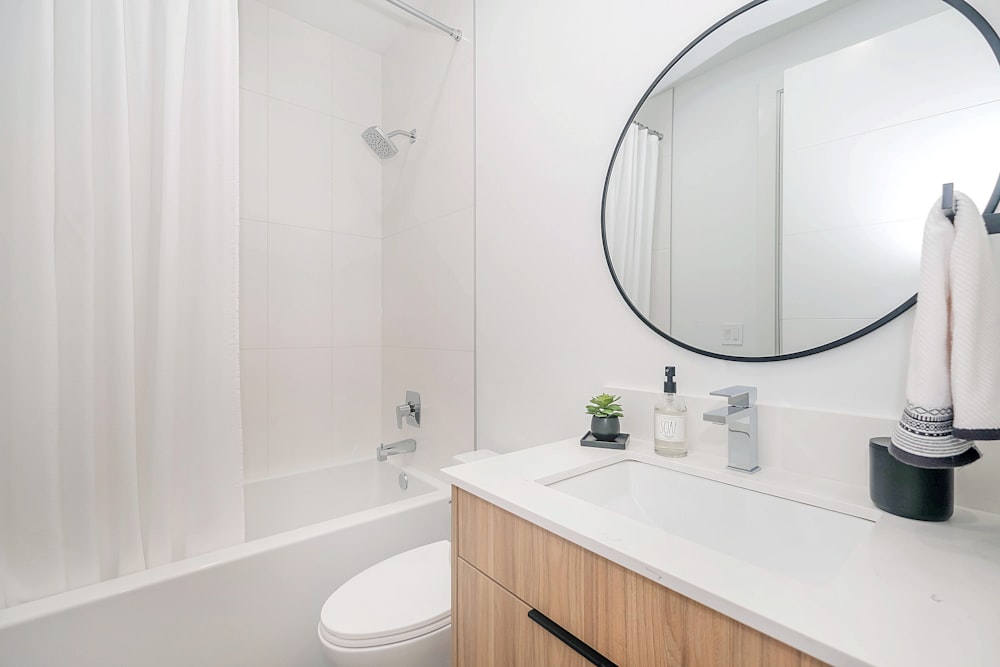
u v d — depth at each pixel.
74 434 1.20
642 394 1.16
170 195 1.36
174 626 1.19
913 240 0.78
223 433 1.41
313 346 2.20
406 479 2.06
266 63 2.07
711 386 1.05
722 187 1.03
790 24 0.94
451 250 1.91
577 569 0.65
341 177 2.29
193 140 1.43
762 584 0.51
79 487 1.19
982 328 0.57
